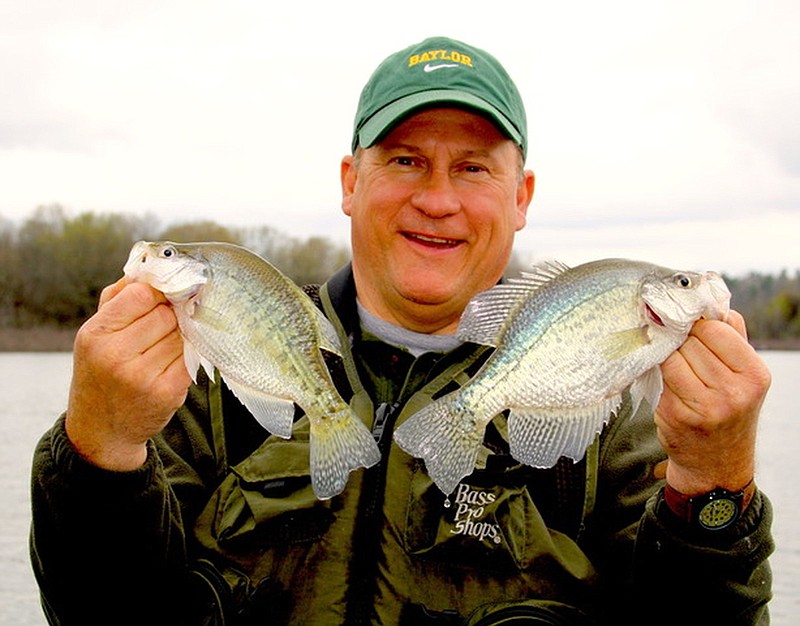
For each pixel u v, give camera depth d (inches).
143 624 37.4
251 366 35.2
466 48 42.9
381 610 38.0
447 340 42.3
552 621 37.9
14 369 340.5
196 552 39.1
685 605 35.9
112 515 34.8
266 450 39.4
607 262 36.3
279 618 38.1
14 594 81.0
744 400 33.1
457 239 41.2
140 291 33.2
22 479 127.9
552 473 39.4
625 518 39.2
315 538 38.5
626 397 40.9
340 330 42.1
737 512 34.9
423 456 35.6
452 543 38.1
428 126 41.0
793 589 86.4
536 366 36.3
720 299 34.5
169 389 33.7
